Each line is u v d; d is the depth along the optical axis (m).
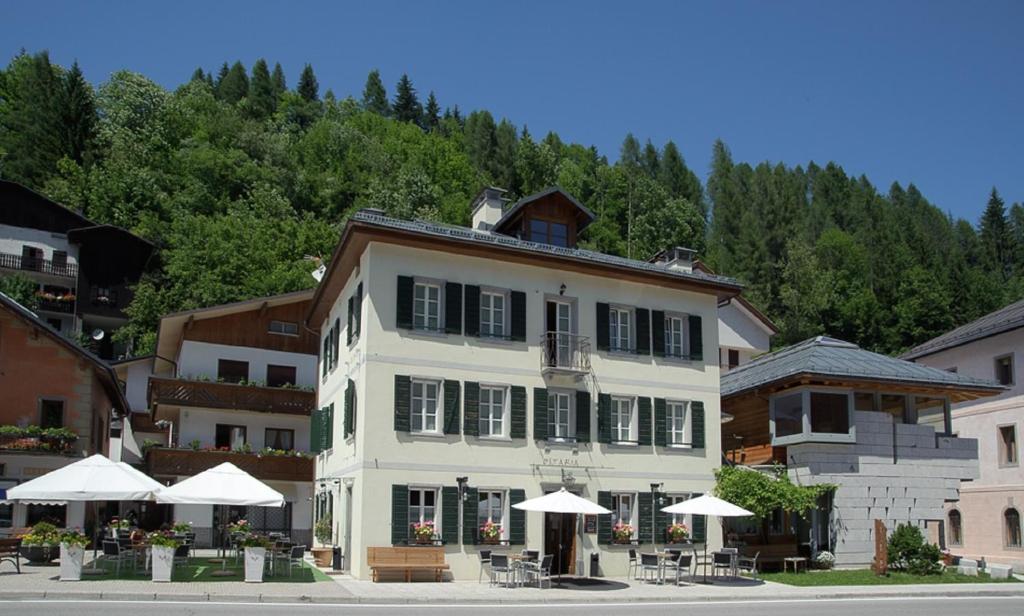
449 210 87.94
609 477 27.48
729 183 100.00
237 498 22.52
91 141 79.88
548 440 26.78
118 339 60.03
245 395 36.59
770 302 78.88
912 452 29.91
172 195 80.00
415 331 25.42
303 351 40.00
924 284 77.56
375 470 24.16
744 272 81.69
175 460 33.81
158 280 67.06
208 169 82.69
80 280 63.84
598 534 26.94
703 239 90.19
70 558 20.94
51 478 22.33
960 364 41.16
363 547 23.69
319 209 89.88
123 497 21.83
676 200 93.50
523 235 29.98
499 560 23.20
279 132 106.56
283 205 80.19
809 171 125.56
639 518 27.72
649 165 121.12
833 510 28.73
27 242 63.25
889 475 29.45
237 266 64.69
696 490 28.86
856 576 26.80
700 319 30.34
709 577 26.47
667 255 33.75
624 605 20.31
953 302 78.31
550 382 27.20
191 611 16.53
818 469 28.67
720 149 123.56
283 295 39.28
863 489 29.06
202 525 35.34
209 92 111.25
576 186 97.38
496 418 26.44
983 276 81.81
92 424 32.53
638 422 28.36
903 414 31.11
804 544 29.67
